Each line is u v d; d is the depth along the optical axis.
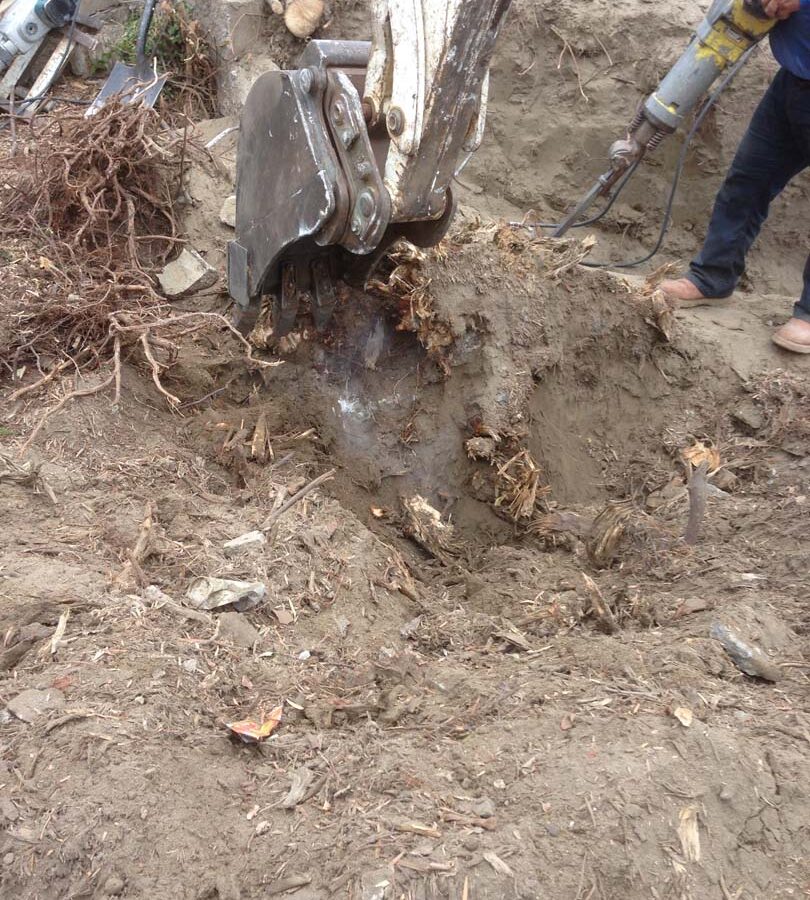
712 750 2.28
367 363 4.08
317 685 2.54
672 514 3.83
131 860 1.96
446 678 2.64
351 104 2.79
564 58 5.85
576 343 4.42
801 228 5.89
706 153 5.77
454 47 2.53
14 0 6.24
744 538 3.56
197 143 5.08
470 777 2.22
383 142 2.91
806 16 3.99
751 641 2.81
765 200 4.77
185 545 2.94
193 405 3.80
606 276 4.50
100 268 4.18
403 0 2.54
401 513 3.94
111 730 2.19
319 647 2.71
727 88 5.61
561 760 2.25
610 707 2.45
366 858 1.99
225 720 2.32
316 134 2.92
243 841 2.02
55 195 4.48
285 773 2.20
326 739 2.32
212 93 5.96
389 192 2.77
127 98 5.52
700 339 4.62
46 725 2.19
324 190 2.88
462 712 2.48
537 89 5.96
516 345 4.21
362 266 3.50
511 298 4.21
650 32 5.66
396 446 4.07
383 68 2.74
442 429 4.14
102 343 3.66
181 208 4.84
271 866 1.98
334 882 1.95
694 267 4.98
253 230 3.33
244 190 3.37
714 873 2.08
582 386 4.50
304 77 2.91
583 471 4.38
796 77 4.17
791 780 2.25
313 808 2.11
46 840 1.98
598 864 2.04
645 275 5.95
